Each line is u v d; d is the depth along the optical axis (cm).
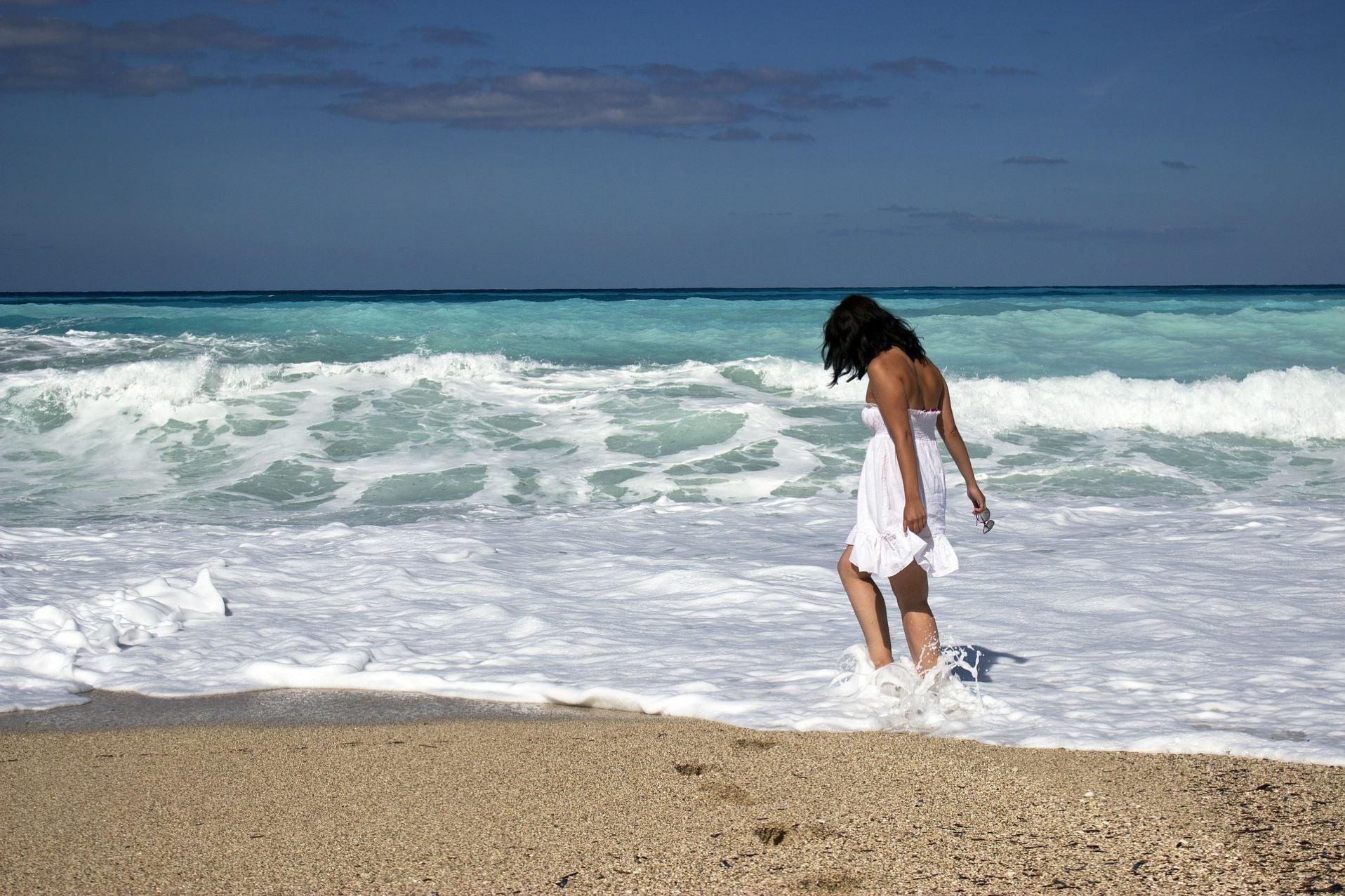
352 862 261
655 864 257
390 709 404
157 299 4975
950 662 426
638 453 1081
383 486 974
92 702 417
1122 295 4075
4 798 311
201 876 254
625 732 368
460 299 4659
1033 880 244
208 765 340
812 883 246
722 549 714
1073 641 478
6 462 1057
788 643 484
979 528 775
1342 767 315
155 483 991
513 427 1177
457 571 643
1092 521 796
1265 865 248
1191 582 590
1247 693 392
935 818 283
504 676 437
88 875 255
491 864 259
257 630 518
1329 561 640
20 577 602
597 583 619
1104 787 302
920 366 375
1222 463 1054
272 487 972
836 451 1088
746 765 329
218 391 1270
